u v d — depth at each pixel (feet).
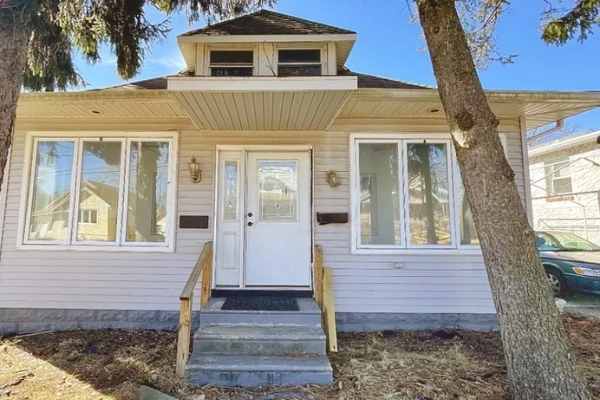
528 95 14.15
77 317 15.87
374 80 17.71
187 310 11.55
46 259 16.25
